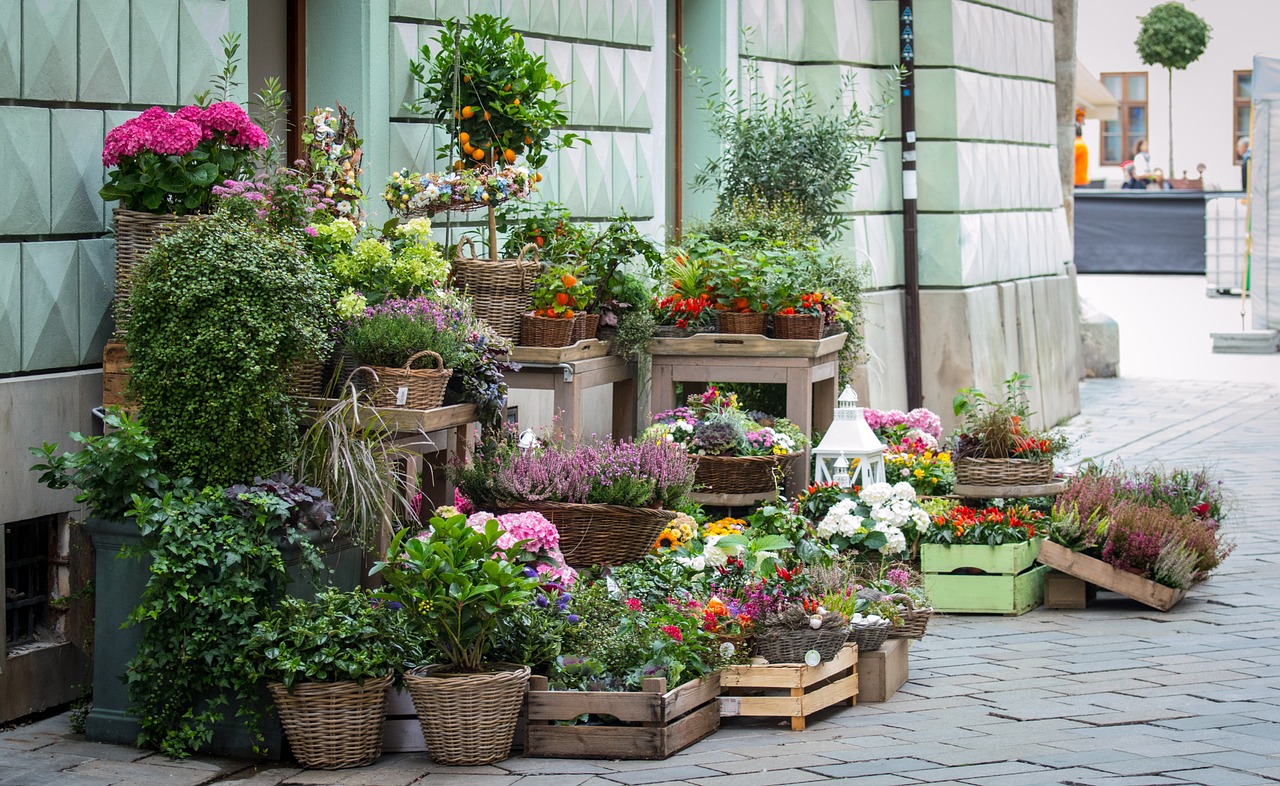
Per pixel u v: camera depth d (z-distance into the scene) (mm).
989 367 13062
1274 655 6855
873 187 12195
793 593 6008
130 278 5570
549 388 7496
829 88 11695
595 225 9375
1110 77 41688
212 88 6672
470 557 5395
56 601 6012
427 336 6184
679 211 10719
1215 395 16734
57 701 5949
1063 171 16672
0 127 5699
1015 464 8094
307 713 5211
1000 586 7750
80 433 6027
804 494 7816
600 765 5258
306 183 6672
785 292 8219
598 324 7988
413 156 7945
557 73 8938
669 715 5363
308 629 5254
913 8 12570
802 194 10297
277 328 5426
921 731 5672
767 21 11211
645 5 9852
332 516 5512
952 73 12562
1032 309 14422
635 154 9805
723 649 5754
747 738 5625
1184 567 7844
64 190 5984
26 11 5785
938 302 12688
